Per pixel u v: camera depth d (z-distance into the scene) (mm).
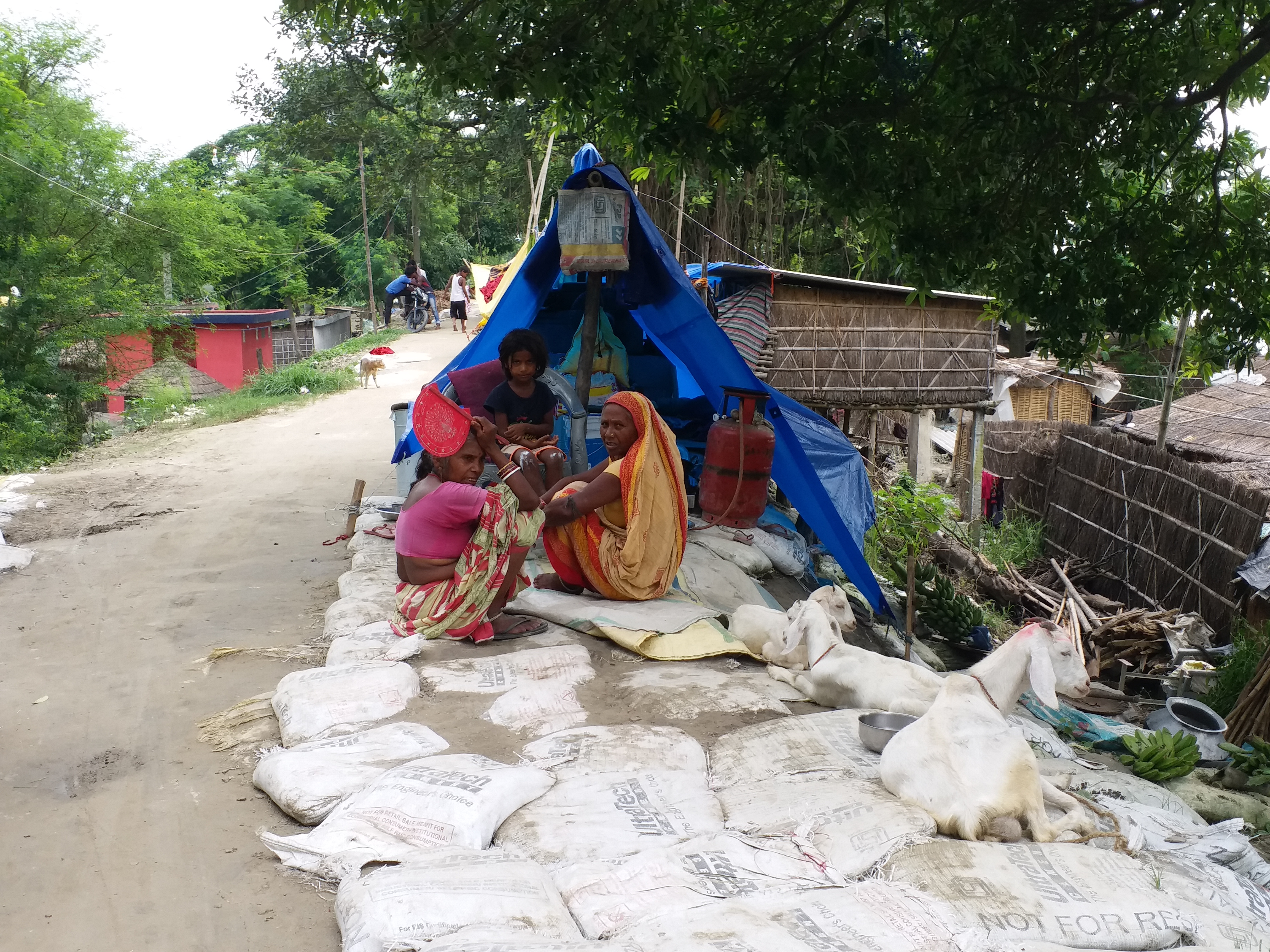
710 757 4273
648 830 3576
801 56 6746
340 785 3947
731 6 7125
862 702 4918
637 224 7750
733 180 7598
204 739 4766
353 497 10227
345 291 49062
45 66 20797
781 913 2867
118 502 10742
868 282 14312
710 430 8062
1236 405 17047
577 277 9258
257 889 3488
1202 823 4707
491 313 8781
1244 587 11984
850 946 2699
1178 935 2965
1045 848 3363
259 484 11898
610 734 4344
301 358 35281
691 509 8633
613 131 7215
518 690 4871
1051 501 16703
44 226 19844
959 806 3539
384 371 24344
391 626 5664
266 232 43750
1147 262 7473
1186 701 7211
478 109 23797
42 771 4516
